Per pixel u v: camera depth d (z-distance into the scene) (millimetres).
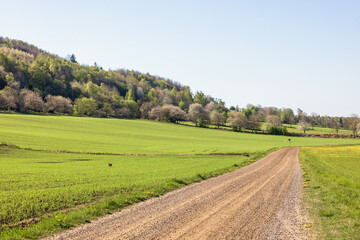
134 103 173375
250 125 144375
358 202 15188
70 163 37656
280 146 85938
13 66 173250
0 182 22500
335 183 21969
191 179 24062
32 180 23734
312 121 184000
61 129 87812
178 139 92625
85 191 18609
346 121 160500
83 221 12016
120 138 82062
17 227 11391
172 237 10047
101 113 152125
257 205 14977
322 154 61000
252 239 9977
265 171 30219
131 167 34625
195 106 159750
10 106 118938
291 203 15586
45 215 13180
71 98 174125
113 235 10266
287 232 10805
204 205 14922
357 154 61250
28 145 52281
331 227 11367
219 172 29188
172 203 15438
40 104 130875
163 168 33719
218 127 150375
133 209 14148
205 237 10070
